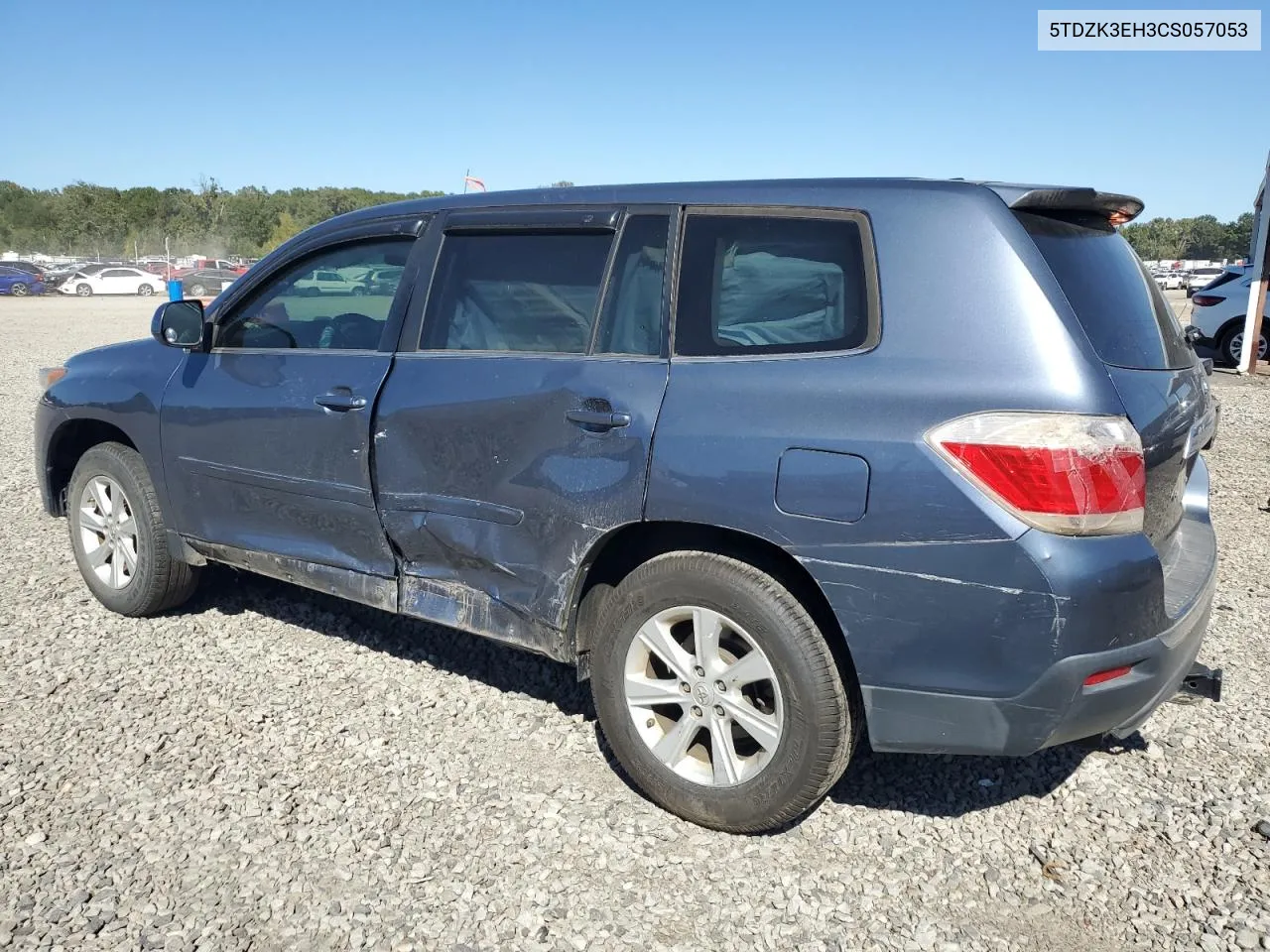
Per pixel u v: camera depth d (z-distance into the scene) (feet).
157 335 13.94
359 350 12.76
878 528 8.84
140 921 8.82
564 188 11.73
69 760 11.48
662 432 9.89
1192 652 9.73
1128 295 10.26
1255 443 31.27
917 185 9.61
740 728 10.28
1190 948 8.71
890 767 11.71
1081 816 10.69
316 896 9.21
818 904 9.25
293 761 11.53
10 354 56.95
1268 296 52.85
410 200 12.96
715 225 10.43
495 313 11.69
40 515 21.83
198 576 15.57
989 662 8.68
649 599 10.28
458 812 10.57
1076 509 8.38
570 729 12.39
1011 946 8.76
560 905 9.16
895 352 9.12
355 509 12.44
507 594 11.28
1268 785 11.23
